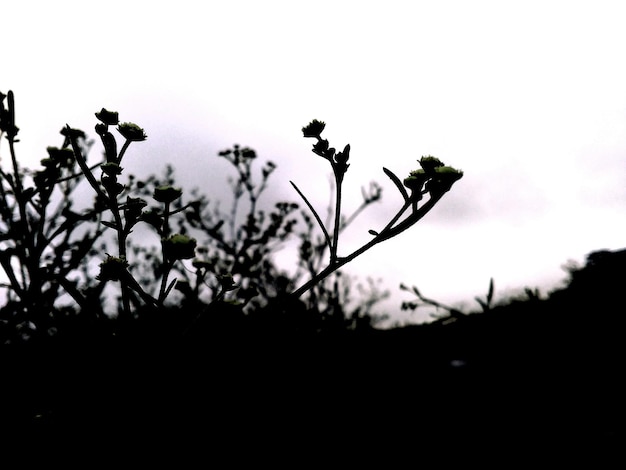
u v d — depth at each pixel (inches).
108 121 8.4
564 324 10.0
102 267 7.4
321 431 9.2
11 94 8.4
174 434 7.4
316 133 8.4
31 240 8.2
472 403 10.0
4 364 7.9
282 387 9.2
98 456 7.3
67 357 7.6
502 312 10.4
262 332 9.1
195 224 17.2
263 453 8.3
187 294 8.7
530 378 10.0
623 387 9.4
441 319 10.7
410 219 7.8
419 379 10.6
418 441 9.5
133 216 7.9
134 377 7.4
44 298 7.9
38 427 7.5
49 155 8.9
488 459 9.1
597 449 8.8
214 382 8.3
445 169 7.8
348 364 11.0
